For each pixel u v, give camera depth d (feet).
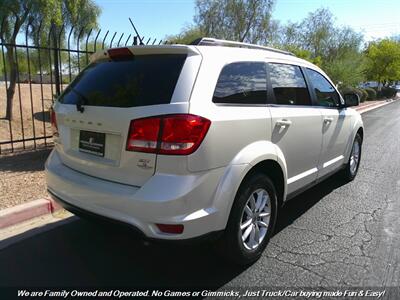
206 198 8.97
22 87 52.75
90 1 35.83
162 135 8.57
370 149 30.04
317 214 15.16
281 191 12.15
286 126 11.69
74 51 22.35
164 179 8.61
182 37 79.15
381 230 13.66
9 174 18.24
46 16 29.22
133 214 8.79
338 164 17.02
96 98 10.07
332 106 16.08
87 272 10.53
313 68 15.06
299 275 10.53
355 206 16.14
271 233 11.73
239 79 10.45
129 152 8.93
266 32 88.02
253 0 84.99
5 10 28.35
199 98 9.02
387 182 19.97
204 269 10.78
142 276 10.39
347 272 10.74
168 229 8.59
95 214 9.59
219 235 9.52
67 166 10.96
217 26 87.76
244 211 10.43
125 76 9.91
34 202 14.24
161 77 9.29
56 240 12.37
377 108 83.25
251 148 10.16
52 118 11.78
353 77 82.53
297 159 12.76
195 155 8.65
